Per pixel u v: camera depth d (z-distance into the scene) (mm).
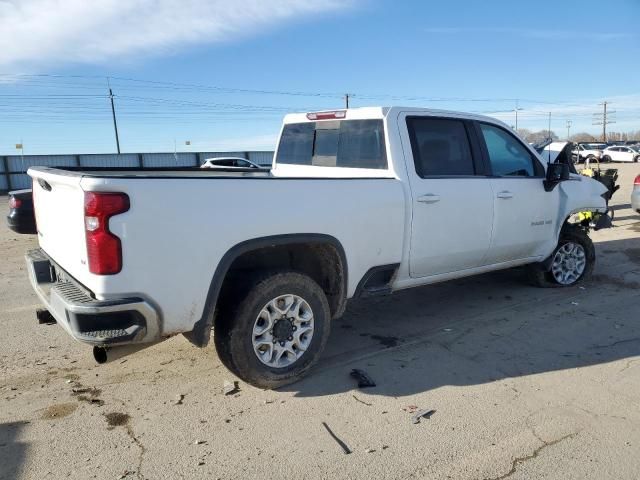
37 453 3098
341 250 4055
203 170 5875
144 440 3240
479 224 5070
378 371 4199
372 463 3000
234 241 3477
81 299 3152
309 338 3986
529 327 5145
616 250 8734
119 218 3055
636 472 2900
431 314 5586
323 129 5270
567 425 3373
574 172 6742
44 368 4277
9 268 8227
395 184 4418
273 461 3025
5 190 37562
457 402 3684
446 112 4996
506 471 2918
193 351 4602
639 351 4535
